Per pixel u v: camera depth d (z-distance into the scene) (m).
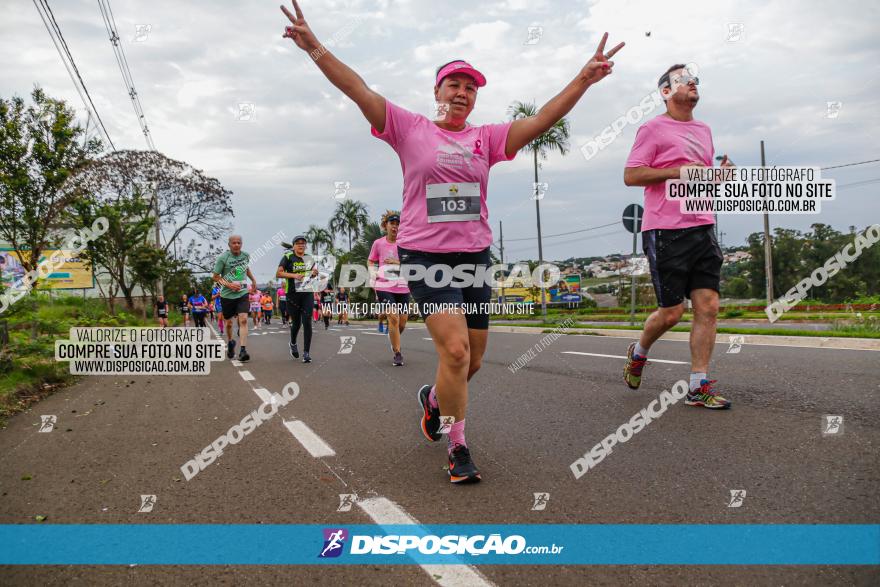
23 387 6.21
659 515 2.38
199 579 2.00
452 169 2.99
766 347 7.91
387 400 5.26
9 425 4.65
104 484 3.06
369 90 2.93
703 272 4.41
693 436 3.50
